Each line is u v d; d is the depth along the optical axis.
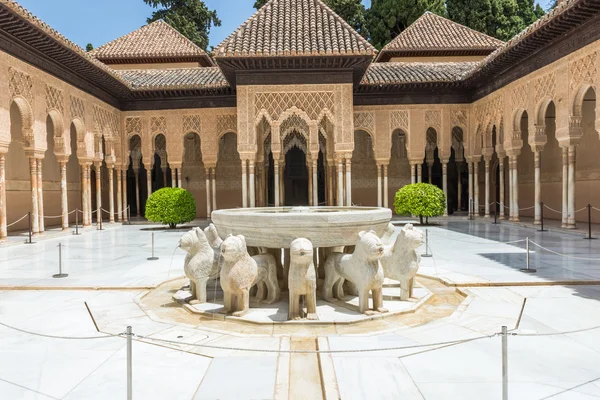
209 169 17.84
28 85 10.91
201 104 16.52
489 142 15.88
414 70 16.66
